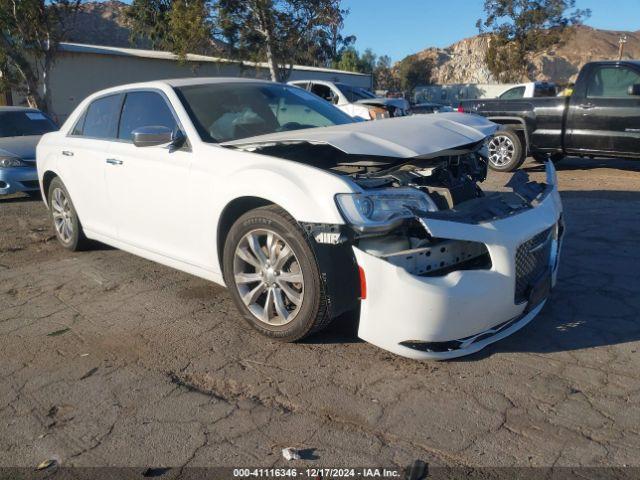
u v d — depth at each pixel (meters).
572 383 3.24
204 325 4.20
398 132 4.00
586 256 5.34
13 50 20.58
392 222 3.26
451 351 3.34
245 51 25.08
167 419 3.09
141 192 4.74
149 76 29.30
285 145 4.03
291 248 3.53
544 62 123.06
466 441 2.79
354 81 40.59
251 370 3.54
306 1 24.41
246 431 2.95
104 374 3.59
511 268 3.38
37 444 2.93
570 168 10.52
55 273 5.55
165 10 32.47
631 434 2.79
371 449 2.77
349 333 3.96
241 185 3.83
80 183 5.57
